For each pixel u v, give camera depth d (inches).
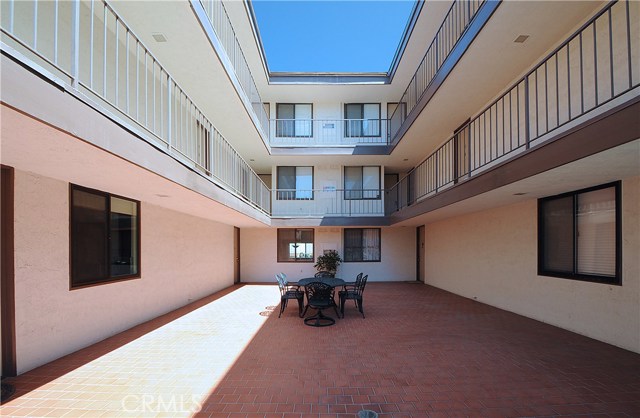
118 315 210.5
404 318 255.1
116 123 117.2
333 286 254.5
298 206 486.9
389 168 519.2
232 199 265.9
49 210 157.1
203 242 350.0
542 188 196.9
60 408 117.0
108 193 199.5
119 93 209.9
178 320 247.3
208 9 251.0
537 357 166.9
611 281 184.1
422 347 184.1
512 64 238.2
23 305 144.6
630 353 170.7
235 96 286.8
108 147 111.9
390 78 426.3
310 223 452.8
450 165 373.1
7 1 137.5
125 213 219.0
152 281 251.3
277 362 161.3
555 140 140.6
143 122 231.8
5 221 139.5
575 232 209.2
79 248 177.6
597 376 144.0
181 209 277.0
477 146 313.4
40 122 85.0
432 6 302.7
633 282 171.6
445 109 309.9
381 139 480.1
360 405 119.9
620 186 176.6
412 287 431.2
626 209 173.9
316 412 115.2
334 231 489.7
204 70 248.1
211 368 153.5
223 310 284.7
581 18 192.5
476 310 283.6
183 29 204.4
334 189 489.1
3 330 140.0
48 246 156.9
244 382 138.6
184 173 176.1
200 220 341.7
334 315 268.4
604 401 123.2
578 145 128.2
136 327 225.6
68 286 169.3
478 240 327.0
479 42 214.4
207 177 209.5
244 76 359.3
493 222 300.7
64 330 167.0
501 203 258.8
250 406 119.2
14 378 139.6
